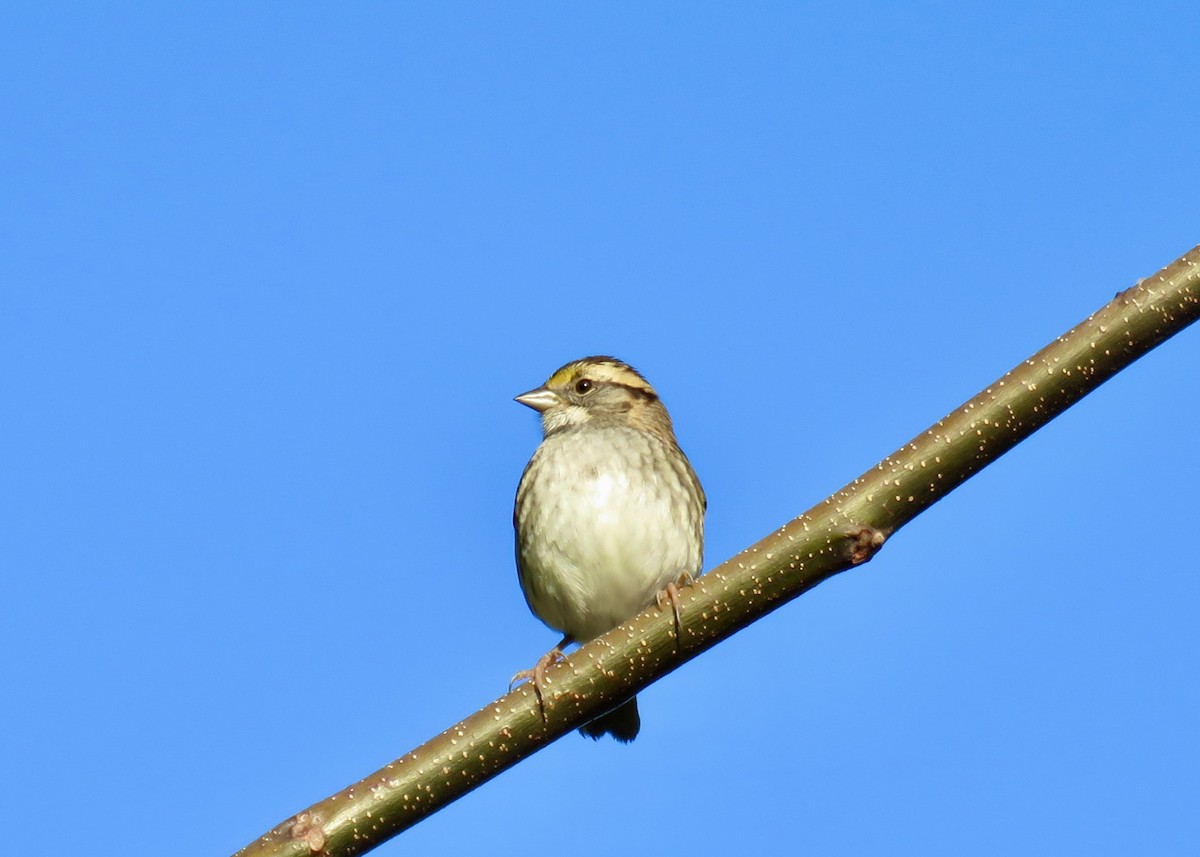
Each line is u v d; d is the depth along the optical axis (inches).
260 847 297.6
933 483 328.8
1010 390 327.3
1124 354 324.5
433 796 312.2
